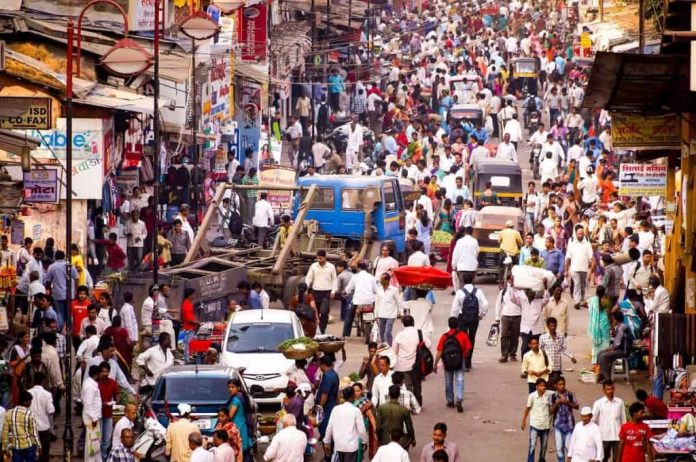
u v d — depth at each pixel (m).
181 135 69.56
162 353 41.06
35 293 47.53
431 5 152.88
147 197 65.31
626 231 60.19
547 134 95.12
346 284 53.97
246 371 41.88
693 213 41.81
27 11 64.50
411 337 42.34
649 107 39.91
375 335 48.62
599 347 46.78
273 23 97.75
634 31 59.25
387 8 144.50
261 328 43.84
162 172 69.00
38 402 36.66
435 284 45.72
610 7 70.12
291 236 57.59
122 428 34.69
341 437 35.16
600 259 60.94
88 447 36.69
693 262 39.75
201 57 71.56
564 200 70.94
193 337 45.25
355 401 36.12
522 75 115.00
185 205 61.69
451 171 81.88
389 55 121.88
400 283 46.12
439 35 136.75
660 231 59.22
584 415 35.31
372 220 63.22
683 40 33.97
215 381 37.59
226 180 76.31
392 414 36.16
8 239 50.84
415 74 115.19
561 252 59.69
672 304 45.69
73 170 54.41
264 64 84.12
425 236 69.81
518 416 42.56
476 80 108.12
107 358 38.25
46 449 37.03
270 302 57.97
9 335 46.62
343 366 48.12
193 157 65.38
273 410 41.69
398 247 65.44
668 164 49.44
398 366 42.22
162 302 47.72
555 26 140.12
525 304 47.84
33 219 54.91
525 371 42.59
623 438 34.66
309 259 58.88
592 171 77.44
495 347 52.72
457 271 60.12
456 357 42.91
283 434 33.81
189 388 37.34
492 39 132.00
